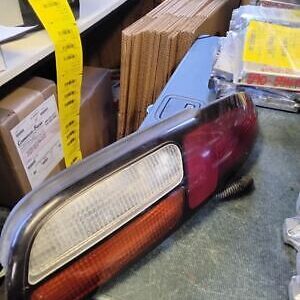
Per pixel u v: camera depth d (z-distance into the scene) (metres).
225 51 0.67
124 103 1.07
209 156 0.40
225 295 0.36
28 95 0.84
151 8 1.39
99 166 0.32
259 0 0.86
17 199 0.92
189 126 0.39
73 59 0.86
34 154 0.87
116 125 1.33
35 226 0.29
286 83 0.59
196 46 0.82
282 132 0.56
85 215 0.31
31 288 0.29
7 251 0.29
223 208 0.44
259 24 0.71
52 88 0.89
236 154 0.45
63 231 0.30
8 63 0.80
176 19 1.02
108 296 0.35
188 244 0.40
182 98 0.63
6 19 0.84
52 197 0.30
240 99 0.47
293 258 0.39
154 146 0.35
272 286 0.37
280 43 0.65
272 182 0.47
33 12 0.86
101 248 0.33
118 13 1.38
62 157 0.99
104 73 1.20
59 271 0.31
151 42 0.96
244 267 0.38
